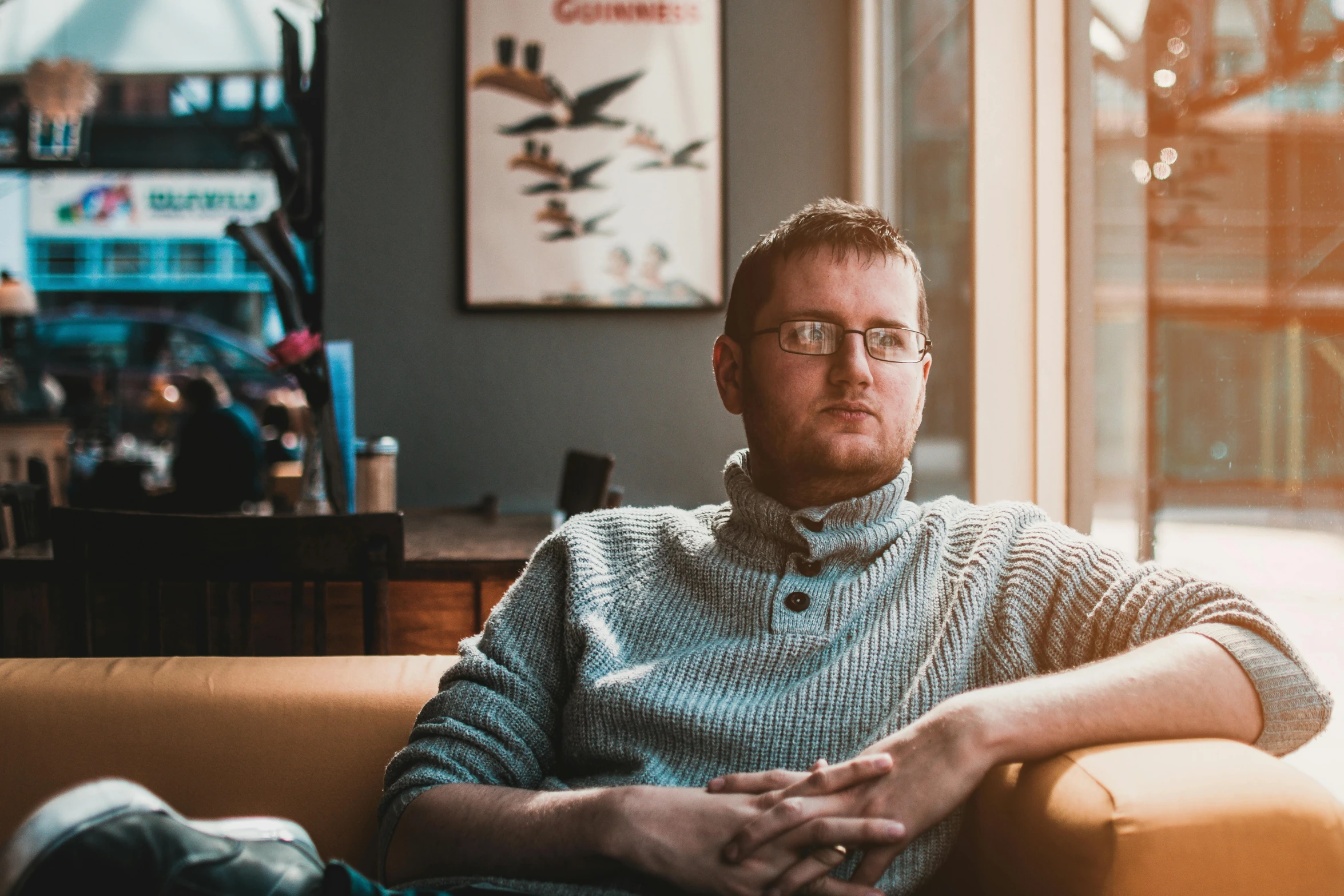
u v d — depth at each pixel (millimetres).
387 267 3418
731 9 3406
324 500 2156
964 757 805
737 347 1089
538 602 1092
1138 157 1694
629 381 3432
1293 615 1253
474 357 3432
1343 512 1182
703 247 3393
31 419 5164
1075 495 1969
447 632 1883
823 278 1003
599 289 3398
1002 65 2045
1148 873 714
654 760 952
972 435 2088
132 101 7277
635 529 1119
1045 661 966
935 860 892
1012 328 2047
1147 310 1659
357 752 1121
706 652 981
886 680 949
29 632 1750
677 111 3379
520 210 3389
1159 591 925
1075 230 1973
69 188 9594
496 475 3430
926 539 1030
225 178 9656
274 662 1203
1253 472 1348
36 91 5160
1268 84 1332
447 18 3391
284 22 2318
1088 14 1898
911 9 2877
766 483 1058
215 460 4184
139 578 1325
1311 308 1251
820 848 796
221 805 1104
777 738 930
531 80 3371
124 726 1112
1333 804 739
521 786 983
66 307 9688
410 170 3408
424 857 890
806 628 967
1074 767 797
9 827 1089
